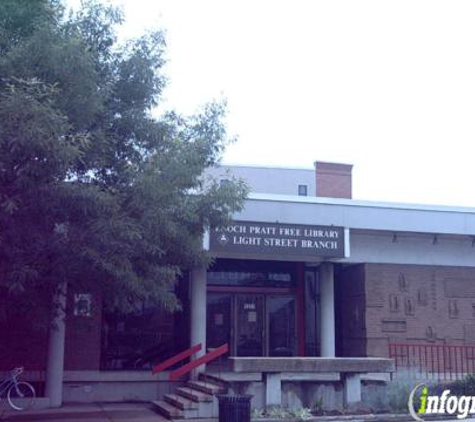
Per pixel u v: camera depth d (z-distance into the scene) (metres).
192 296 19.19
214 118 15.14
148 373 18.84
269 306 21.50
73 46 10.68
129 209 11.42
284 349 21.34
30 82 9.52
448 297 20.36
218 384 15.84
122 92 13.20
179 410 14.91
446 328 20.17
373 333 19.64
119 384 18.62
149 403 17.97
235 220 18.17
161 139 13.21
